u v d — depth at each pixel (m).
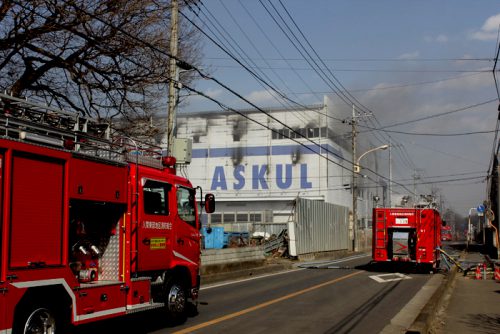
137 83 19.20
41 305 7.18
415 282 19.58
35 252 7.07
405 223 23.78
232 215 65.38
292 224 32.59
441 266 27.42
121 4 17.39
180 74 20.48
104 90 18.80
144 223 9.54
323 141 64.19
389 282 19.48
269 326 10.34
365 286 17.95
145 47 18.55
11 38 15.77
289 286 17.66
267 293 15.65
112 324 10.34
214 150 69.19
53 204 7.46
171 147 17.12
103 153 8.91
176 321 10.45
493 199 44.62
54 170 7.54
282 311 12.24
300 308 12.73
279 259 31.77
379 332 9.84
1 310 6.48
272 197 65.06
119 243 9.00
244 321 10.87
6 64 16.69
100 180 8.49
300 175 64.88
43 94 17.84
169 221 10.34
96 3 17.05
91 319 8.04
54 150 7.52
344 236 45.69
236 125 68.62
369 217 79.19
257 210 65.75
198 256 11.44
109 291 8.48
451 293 16.72
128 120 19.64
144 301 9.37
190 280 11.04
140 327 10.06
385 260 23.91
